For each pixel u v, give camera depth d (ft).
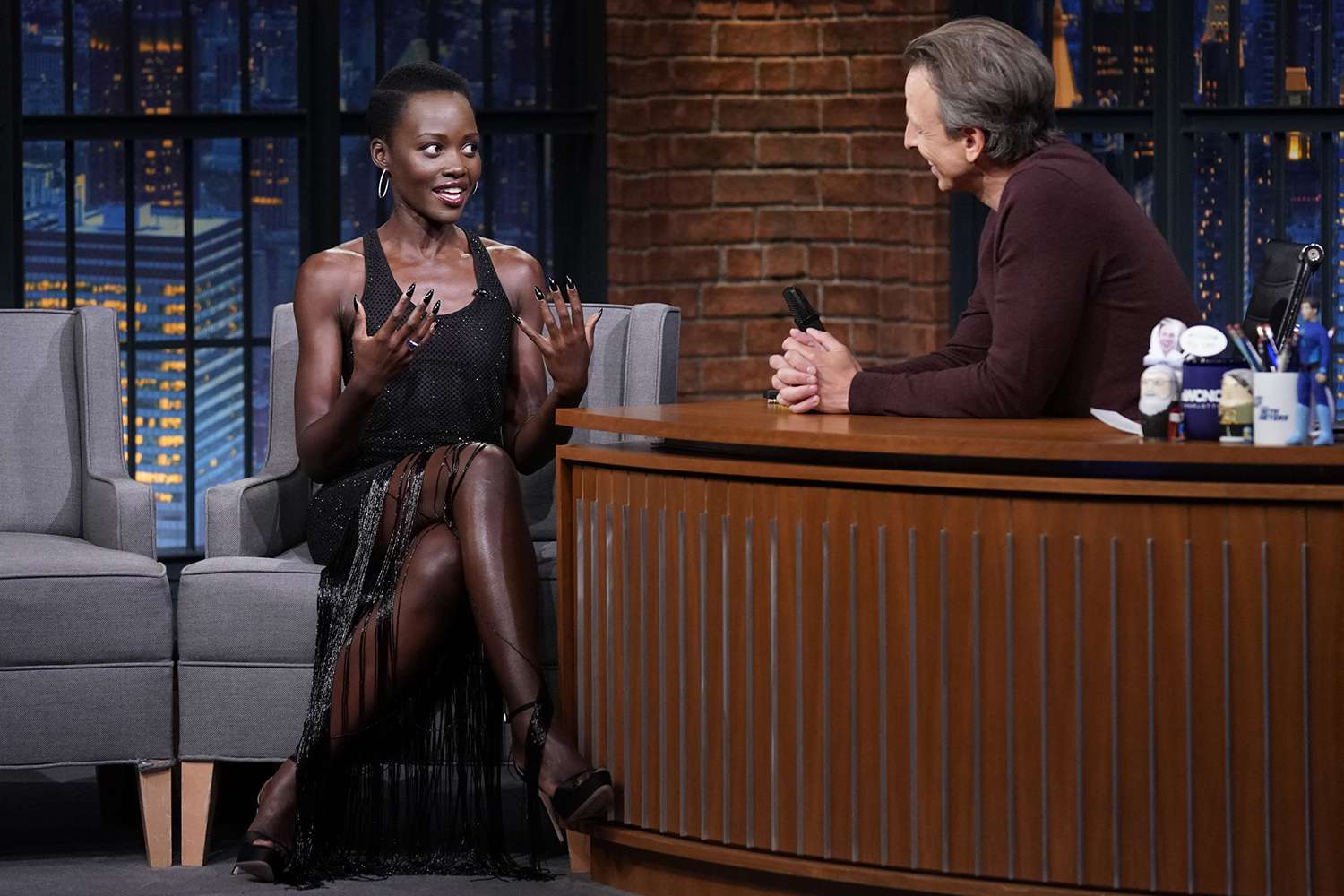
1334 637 14.79
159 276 30.12
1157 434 15.24
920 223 31.40
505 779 22.22
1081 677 15.28
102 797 20.40
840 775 16.17
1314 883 14.94
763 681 16.47
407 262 20.33
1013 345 16.51
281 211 30.63
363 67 30.86
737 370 32.19
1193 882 15.19
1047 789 15.46
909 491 15.71
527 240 31.89
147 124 29.58
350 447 19.12
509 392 20.68
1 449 21.53
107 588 18.35
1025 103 17.02
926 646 15.72
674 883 17.44
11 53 28.53
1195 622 15.02
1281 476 14.99
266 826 17.95
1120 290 16.81
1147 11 31.45
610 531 17.46
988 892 15.62
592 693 17.75
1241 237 31.42
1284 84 31.01
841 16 31.45
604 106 31.40
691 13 31.42
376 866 18.45
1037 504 15.29
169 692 18.54
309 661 18.54
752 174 31.81
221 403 30.63
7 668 18.22
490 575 17.92
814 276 32.07
